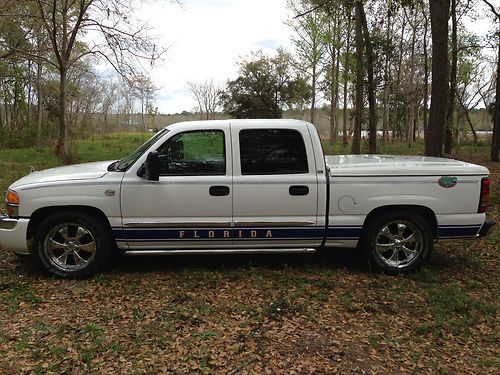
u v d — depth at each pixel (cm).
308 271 533
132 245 505
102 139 4206
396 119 4538
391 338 382
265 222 503
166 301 447
